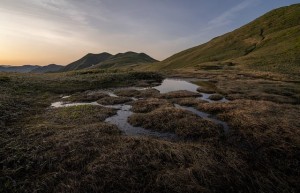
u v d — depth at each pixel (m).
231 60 97.56
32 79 41.22
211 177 11.71
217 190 11.16
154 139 16.05
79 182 11.25
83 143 15.09
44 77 47.00
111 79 50.16
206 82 53.31
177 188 10.83
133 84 49.50
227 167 12.69
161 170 12.30
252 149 15.47
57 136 16.33
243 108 23.36
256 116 20.48
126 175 11.87
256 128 17.89
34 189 10.86
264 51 91.88
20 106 24.81
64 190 10.75
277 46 90.75
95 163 12.84
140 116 21.84
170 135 18.33
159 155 13.60
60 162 13.18
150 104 26.86
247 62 82.31
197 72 74.06
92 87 43.19
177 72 77.00
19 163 12.95
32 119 21.27
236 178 11.85
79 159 13.30
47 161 13.06
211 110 24.41
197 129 18.48
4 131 17.34
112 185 11.20
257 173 12.37
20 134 16.94
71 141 15.20
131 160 13.02
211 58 122.12
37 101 28.97
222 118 21.69
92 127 18.25
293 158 14.07
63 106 28.03
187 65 138.12
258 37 120.88
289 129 17.22
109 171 12.02
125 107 27.64
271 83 42.69
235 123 19.62
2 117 20.09
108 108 25.59
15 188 11.00
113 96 34.62
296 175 12.66
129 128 19.97
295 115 21.02
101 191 10.87
